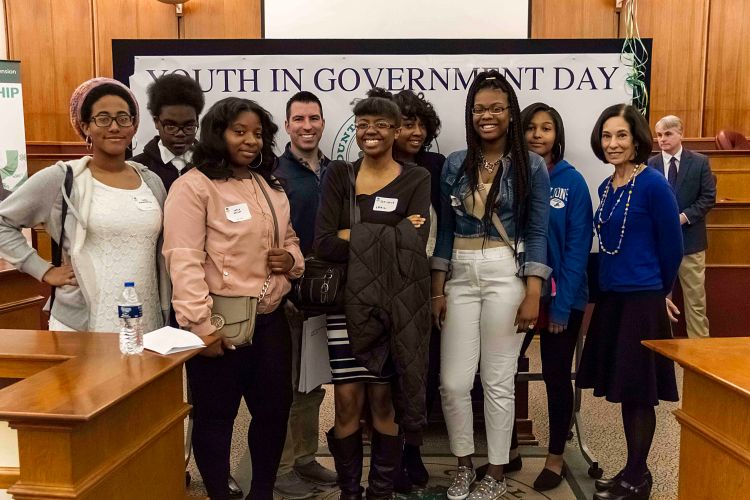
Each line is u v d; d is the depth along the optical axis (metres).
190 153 2.61
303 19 6.89
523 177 2.38
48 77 7.35
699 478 1.67
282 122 3.04
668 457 3.06
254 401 2.13
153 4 7.21
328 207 2.24
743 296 4.96
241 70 3.02
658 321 2.38
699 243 4.61
